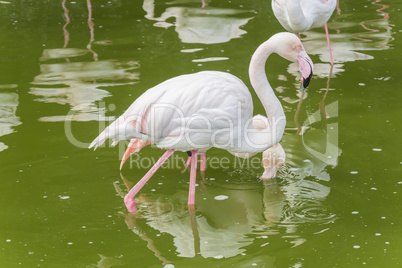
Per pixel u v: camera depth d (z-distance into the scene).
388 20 14.81
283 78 11.55
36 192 7.91
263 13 15.30
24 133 9.40
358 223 7.15
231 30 14.05
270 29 14.08
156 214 7.50
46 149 8.96
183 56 12.48
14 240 6.93
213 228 7.18
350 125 9.66
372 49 12.93
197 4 16.16
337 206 7.54
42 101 10.50
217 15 15.16
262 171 8.55
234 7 15.85
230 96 7.45
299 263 6.41
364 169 8.39
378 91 10.89
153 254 6.67
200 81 7.45
